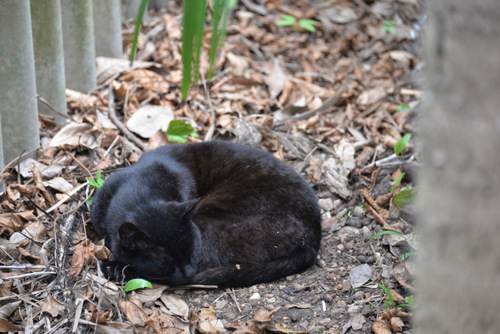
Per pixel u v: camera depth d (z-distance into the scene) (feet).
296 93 19.19
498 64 4.75
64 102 16.34
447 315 5.68
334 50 22.49
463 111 4.97
